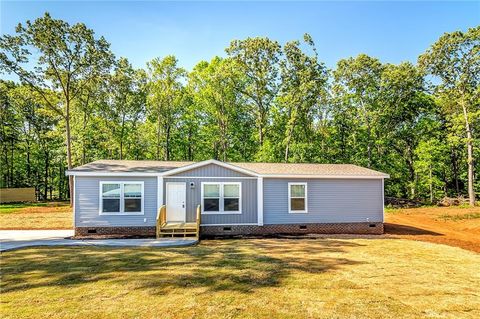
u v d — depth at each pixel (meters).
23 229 18.55
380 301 6.96
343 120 38.50
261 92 35.16
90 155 38.81
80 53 29.50
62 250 12.05
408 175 40.12
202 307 6.48
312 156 34.97
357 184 18.03
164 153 39.22
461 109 33.50
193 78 38.59
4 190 37.09
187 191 16.70
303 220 17.47
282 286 7.89
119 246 12.98
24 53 27.95
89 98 35.34
